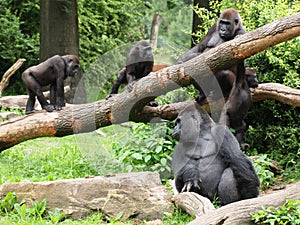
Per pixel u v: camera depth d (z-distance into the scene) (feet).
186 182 29.17
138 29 98.78
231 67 37.42
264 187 35.96
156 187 29.25
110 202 28.22
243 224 23.58
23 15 90.89
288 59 42.88
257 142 43.83
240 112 38.50
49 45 71.41
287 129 42.01
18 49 85.51
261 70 44.19
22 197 28.45
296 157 41.47
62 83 34.99
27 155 43.11
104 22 98.84
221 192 30.04
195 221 24.04
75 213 28.02
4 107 60.18
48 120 34.04
